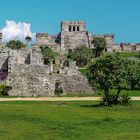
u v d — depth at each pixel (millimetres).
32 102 82375
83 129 46438
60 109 65000
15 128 46625
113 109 67562
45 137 41969
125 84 74250
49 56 190000
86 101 85438
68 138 41531
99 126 48594
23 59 122250
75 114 58656
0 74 108938
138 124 50469
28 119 53000
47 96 102312
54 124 49594
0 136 42188
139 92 110062
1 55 117438
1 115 56094
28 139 41031
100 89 77875
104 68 75500
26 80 104938
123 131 45594
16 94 103375
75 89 106625
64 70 117500
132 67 75625
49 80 106000
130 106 72688
